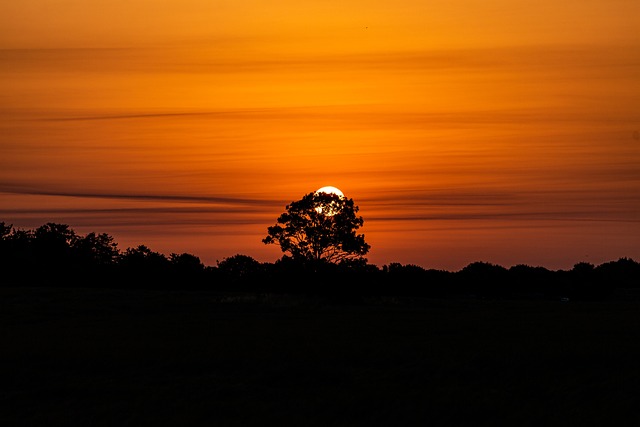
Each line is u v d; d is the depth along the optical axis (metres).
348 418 76.06
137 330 136.88
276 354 105.62
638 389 85.69
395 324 148.25
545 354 104.88
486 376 92.88
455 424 73.56
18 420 75.31
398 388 87.00
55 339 121.25
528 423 73.00
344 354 105.94
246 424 73.56
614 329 136.00
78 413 77.50
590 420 73.75
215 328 140.25
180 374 94.69
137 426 72.75
